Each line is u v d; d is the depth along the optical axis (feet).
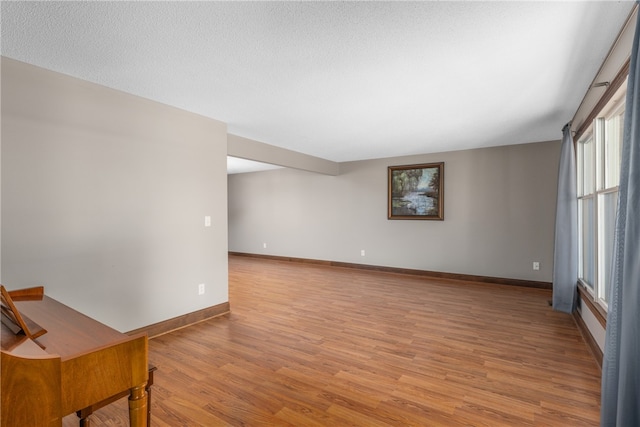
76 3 5.13
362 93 9.23
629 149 4.50
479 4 5.25
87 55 6.93
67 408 3.22
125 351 3.67
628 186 4.23
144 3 5.15
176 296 10.46
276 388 6.95
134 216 9.36
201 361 8.20
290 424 5.78
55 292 7.78
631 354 4.03
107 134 8.72
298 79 8.23
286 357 8.43
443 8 5.35
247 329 10.44
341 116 11.44
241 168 24.66
